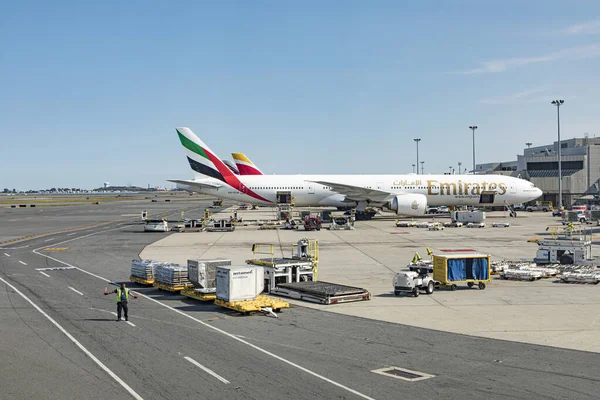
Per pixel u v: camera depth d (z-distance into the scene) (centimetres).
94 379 1588
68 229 7625
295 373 1634
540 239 5475
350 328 2189
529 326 2192
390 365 1709
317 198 8506
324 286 2917
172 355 1828
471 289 3036
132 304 2711
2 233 7000
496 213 10112
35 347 1931
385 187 8462
